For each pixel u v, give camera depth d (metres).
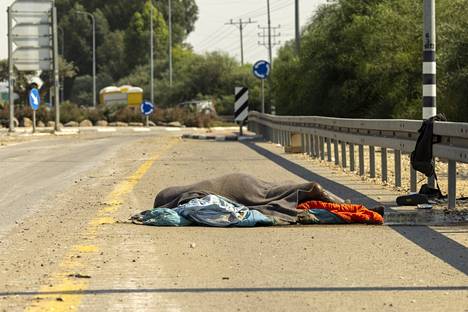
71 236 21.84
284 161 44.97
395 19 69.62
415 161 27.08
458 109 57.25
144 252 19.55
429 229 22.41
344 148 40.25
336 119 39.94
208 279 16.73
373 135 34.12
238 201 24.67
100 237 21.59
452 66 57.75
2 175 38.62
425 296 15.23
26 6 89.62
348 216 23.44
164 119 128.12
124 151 55.91
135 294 15.48
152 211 23.83
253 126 88.81
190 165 42.78
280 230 22.61
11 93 90.69
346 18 78.38
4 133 89.75
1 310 14.35
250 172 38.16
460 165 41.44
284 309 14.38
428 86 28.94
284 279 16.70
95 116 127.88
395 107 68.06
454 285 16.08
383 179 33.16
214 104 180.75
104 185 34.00
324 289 15.82
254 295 15.38
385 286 16.03
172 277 16.91
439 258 18.64
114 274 17.20
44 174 39.09
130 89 173.88
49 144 66.31
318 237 21.44
